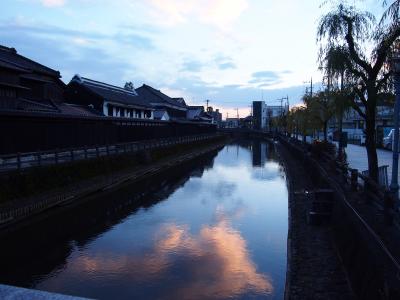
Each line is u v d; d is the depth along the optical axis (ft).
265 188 84.12
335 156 72.64
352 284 25.73
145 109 174.50
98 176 77.82
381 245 21.49
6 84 74.38
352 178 43.37
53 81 108.99
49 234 48.70
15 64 82.17
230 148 224.94
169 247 43.96
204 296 31.60
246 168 122.52
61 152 70.90
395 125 30.99
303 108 129.39
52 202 56.24
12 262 39.11
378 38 30.22
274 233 49.60
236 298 31.22
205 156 167.12
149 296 31.58
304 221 46.32
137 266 38.06
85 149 77.20
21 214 49.32
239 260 39.78
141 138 129.29
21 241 45.85
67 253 41.78
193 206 65.77
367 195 34.47
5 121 61.00
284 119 244.01
